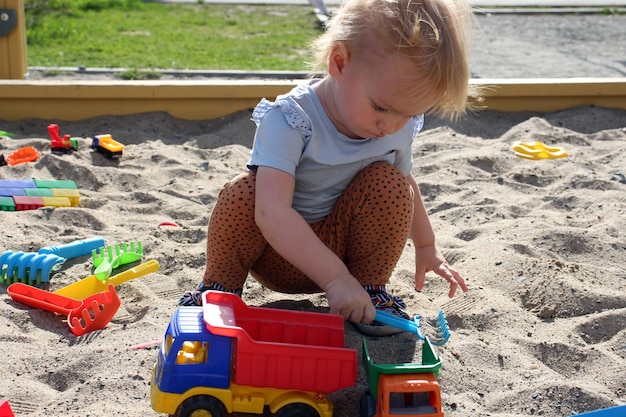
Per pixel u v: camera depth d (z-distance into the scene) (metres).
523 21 10.59
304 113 2.32
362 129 2.23
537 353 2.52
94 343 2.50
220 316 2.04
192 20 10.15
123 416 2.08
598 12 11.22
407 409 1.91
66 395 2.19
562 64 8.08
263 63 7.75
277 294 2.86
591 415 2.00
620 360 2.47
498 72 7.64
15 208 3.65
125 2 11.13
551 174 4.29
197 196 3.94
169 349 1.99
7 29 5.71
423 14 2.08
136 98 5.09
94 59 7.71
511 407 2.22
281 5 11.41
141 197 3.89
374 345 2.42
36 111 5.02
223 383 1.96
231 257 2.49
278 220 2.23
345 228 2.44
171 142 4.84
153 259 3.15
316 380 1.96
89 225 3.51
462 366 2.39
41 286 2.93
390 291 2.87
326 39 2.25
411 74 2.06
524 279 2.96
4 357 2.39
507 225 3.52
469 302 2.80
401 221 2.39
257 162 2.30
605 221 3.61
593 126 5.16
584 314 2.77
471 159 4.44
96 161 4.38
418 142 4.78
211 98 5.14
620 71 7.77
